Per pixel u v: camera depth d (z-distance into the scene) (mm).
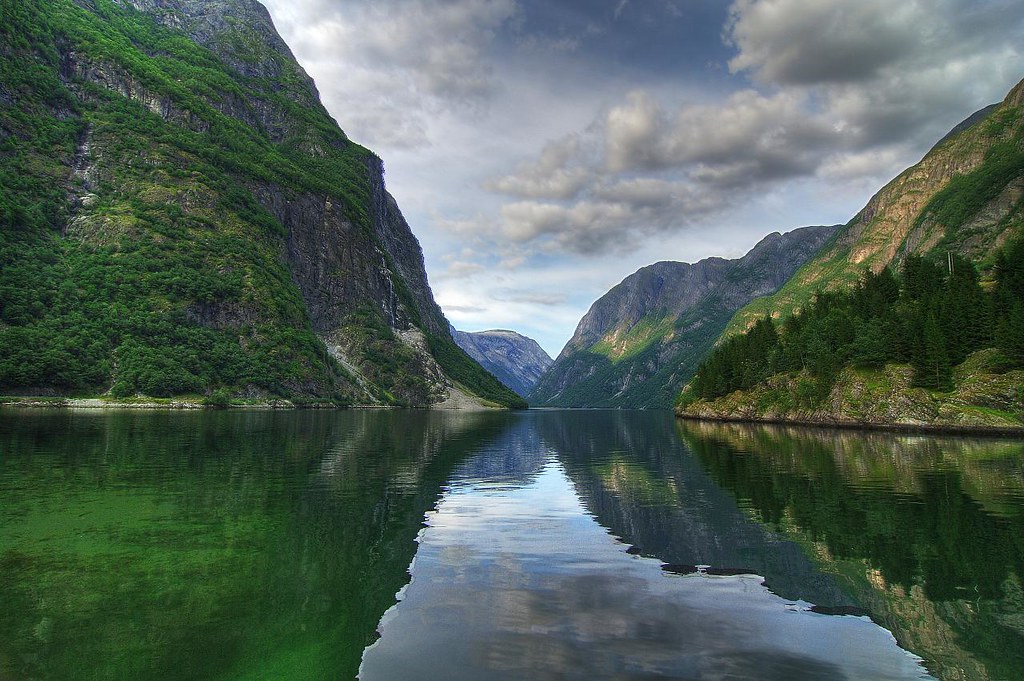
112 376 132375
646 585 15211
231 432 64875
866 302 114250
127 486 28531
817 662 10617
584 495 29641
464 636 11891
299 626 12438
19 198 157750
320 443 56250
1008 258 101375
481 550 18859
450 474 37625
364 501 26984
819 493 29250
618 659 10734
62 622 12414
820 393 99688
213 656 10969
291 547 18656
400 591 14703
